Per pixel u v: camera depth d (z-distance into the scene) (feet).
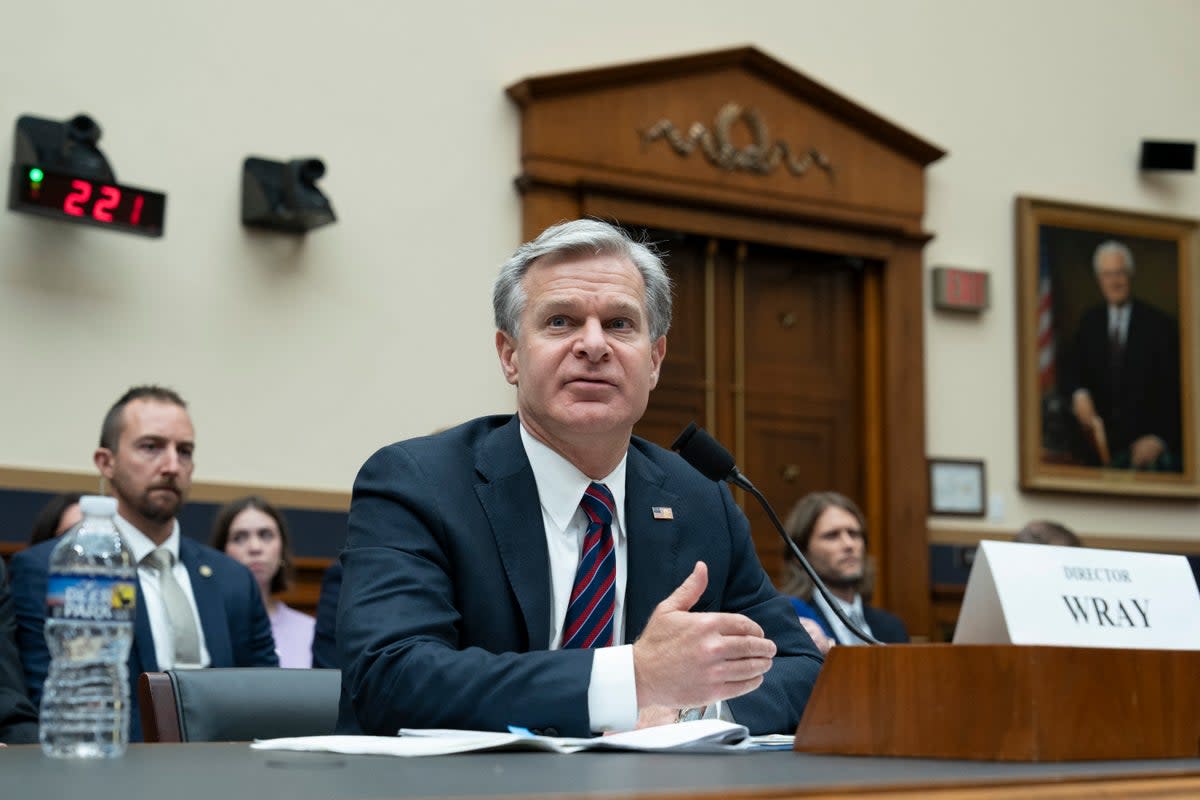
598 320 6.92
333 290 19.61
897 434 23.79
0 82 17.66
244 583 14.23
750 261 23.39
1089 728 4.55
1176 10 27.37
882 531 23.68
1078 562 5.22
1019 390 24.98
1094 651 4.62
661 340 7.43
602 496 7.00
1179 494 25.86
